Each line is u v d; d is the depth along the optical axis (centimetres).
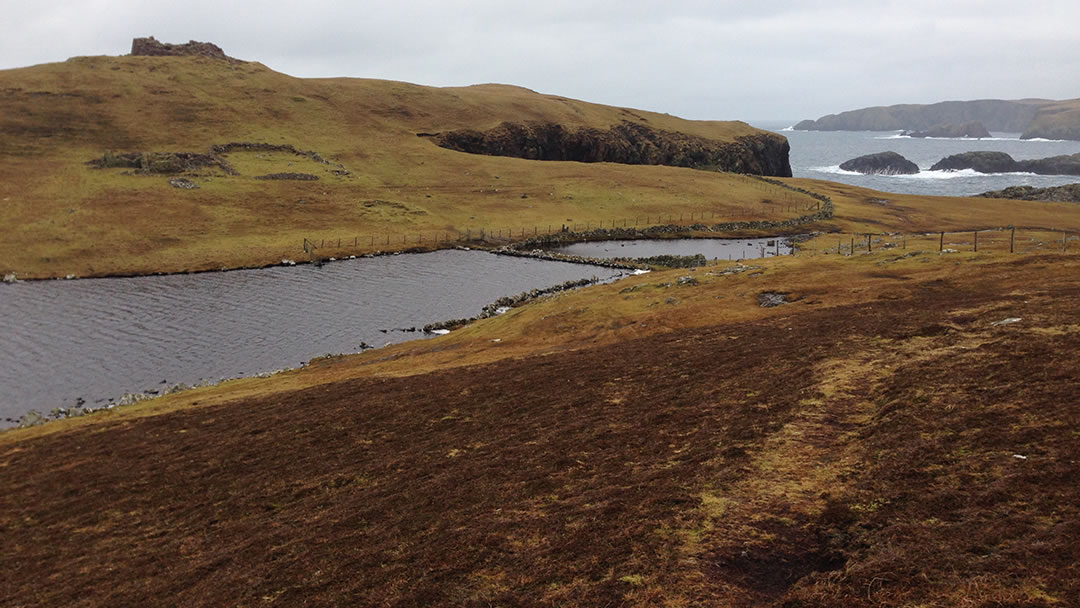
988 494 2095
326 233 15862
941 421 2766
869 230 18175
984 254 7975
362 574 2433
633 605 1892
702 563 2052
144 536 3456
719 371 4484
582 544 2303
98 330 9262
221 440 4841
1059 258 7162
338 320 9862
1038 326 3909
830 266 8681
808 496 2409
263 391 6400
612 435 3550
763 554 2088
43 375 7650
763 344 5056
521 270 13462
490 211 19062
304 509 3359
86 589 2916
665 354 5375
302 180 19725
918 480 2333
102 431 5538
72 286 11631
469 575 2258
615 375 4938
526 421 4188
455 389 5306
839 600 1748
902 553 1881
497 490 3042
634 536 2281
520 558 2308
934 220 19700
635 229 17838
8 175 17150
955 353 3716
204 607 2459
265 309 10388
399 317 10062
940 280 6944
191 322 9681
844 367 3947
